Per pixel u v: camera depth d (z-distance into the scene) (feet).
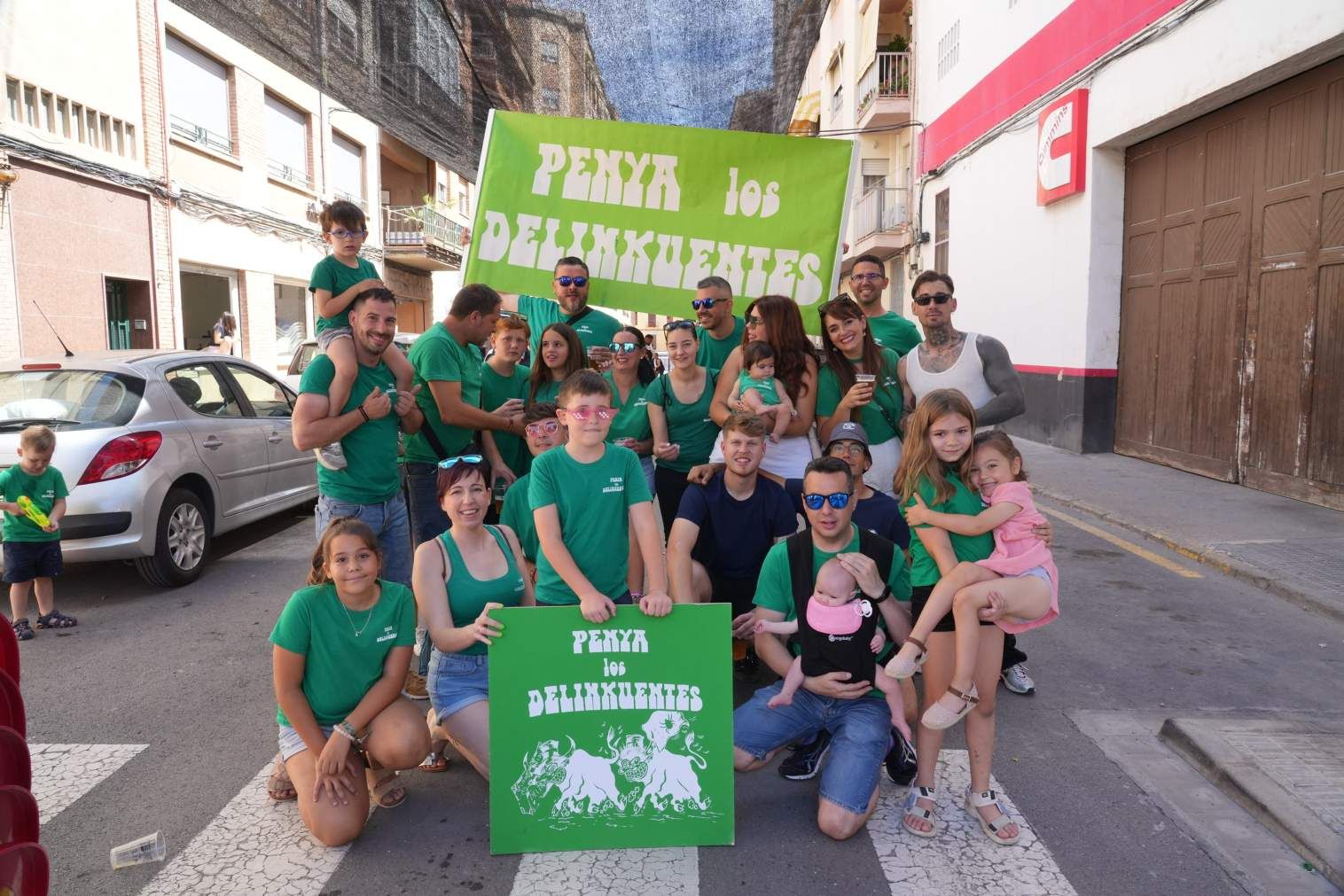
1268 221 27.25
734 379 15.24
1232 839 9.78
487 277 18.48
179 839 9.95
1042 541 9.92
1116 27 33.19
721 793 9.86
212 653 15.78
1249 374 28.30
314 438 12.80
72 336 39.32
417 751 10.23
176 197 46.42
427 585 11.03
